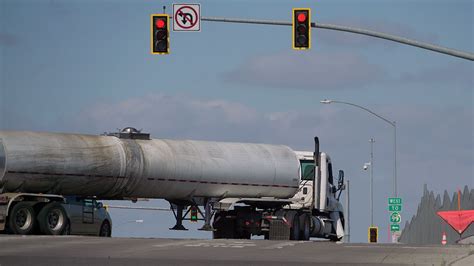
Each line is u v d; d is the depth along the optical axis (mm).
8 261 59125
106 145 97500
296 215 111375
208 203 108375
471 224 136625
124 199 102625
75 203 96562
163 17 88875
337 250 71500
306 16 86625
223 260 61781
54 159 92688
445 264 59562
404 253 68562
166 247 72062
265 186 111000
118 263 58500
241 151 109688
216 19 88125
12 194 91062
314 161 115188
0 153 89750
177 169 103000
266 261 61531
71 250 67500
